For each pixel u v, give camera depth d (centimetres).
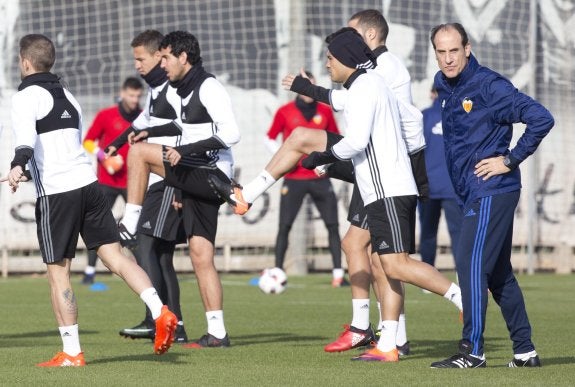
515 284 2502
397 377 2295
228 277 5947
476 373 2359
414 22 6125
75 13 6053
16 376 2302
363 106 2470
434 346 3003
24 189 5928
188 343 3052
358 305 2858
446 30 2397
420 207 4638
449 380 2247
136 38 3108
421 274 2539
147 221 3075
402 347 2792
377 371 2403
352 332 2847
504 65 6272
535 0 6209
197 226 2948
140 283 2436
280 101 6028
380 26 2834
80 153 2484
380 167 2503
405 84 2803
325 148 2728
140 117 3209
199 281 2964
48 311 4069
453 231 4578
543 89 6356
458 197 2467
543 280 5800
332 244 5297
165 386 2156
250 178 6009
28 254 6038
